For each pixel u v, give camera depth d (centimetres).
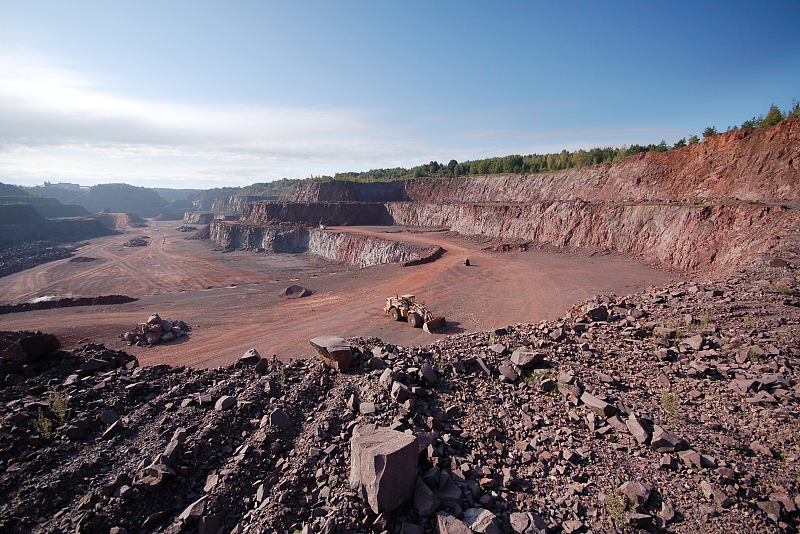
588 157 8162
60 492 652
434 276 3784
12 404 875
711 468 702
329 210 9750
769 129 3922
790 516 591
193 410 905
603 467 737
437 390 999
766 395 905
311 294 3375
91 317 2700
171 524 631
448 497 653
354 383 1020
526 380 1078
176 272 6188
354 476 668
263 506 652
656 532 591
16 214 11962
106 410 891
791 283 1694
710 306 1595
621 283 3098
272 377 1065
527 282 3353
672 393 998
